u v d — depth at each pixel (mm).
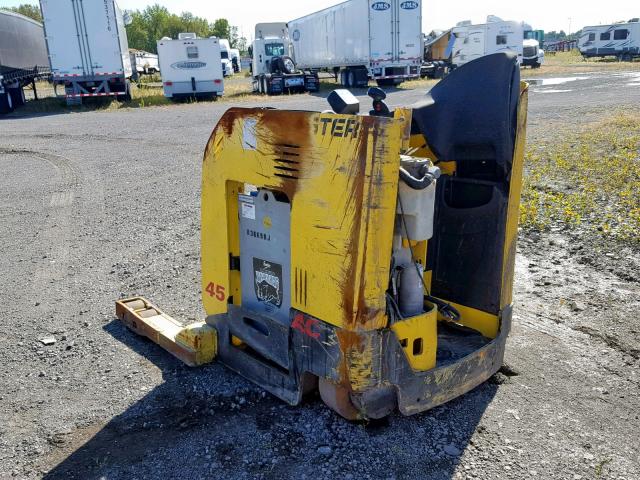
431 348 3172
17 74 24422
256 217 3414
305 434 3178
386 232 2750
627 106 16172
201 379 3775
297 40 34906
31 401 3631
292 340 3264
